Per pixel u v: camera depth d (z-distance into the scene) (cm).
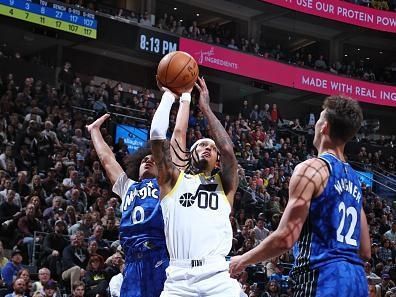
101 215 1478
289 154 2477
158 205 523
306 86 3106
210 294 464
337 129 421
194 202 477
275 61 3033
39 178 1473
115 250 1280
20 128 1819
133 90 2814
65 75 2320
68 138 1881
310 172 402
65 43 2717
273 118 2955
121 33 2539
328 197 402
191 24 3328
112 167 588
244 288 1261
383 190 2778
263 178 2195
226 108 3384
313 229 401
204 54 2797
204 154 489
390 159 2956
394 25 3319
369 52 3716
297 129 2881
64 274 1180
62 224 1277
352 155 2872
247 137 2523
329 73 3172
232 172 493
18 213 1316
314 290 392
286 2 3098
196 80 521
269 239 396
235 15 3312
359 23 3259
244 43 3058
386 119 3597
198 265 467
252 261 405
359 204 419
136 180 577
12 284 1092
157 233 521
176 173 482
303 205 395
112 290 635
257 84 3123
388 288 1492
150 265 516
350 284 390
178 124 518
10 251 1268
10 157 1636
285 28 3447
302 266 402
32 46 2731
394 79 3425
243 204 1912
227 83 3200
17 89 2034
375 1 3359
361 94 3225
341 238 401
